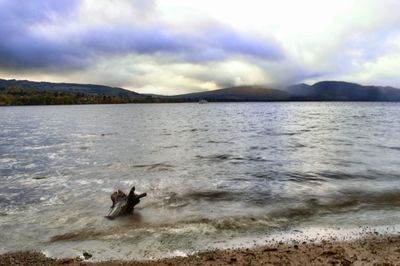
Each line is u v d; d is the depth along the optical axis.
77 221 10.44
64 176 16.94
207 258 7.90
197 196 13.11
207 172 17.73
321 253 8.14
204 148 27.56
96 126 56.75
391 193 13.42
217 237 9.19
